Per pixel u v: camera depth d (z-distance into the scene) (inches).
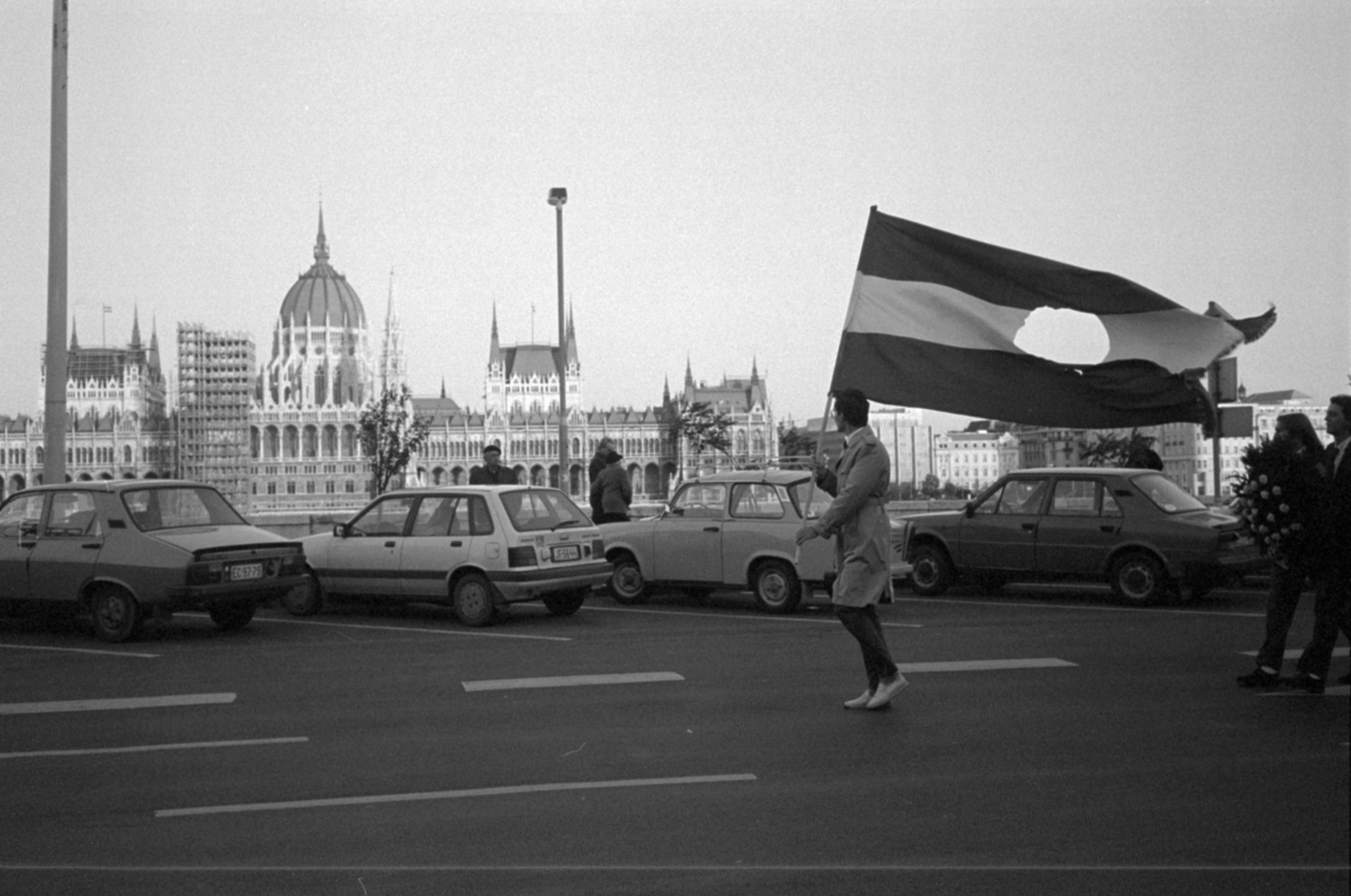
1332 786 315.3
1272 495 444.8
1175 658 534.6
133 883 252.8
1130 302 541.0
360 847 275.4
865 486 413.1
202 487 685.3
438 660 558.9
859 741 377.1
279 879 254.2
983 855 263.6
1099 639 594.9
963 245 548.4
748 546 743.7
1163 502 748.6
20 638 654.5
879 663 424.2
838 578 425.7
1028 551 780.6
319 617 738.8
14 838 286.4
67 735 402.3
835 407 426.6
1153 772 332.8
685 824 289.6
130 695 475.5
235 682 504.1
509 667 533.0
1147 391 549.3
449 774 341.7
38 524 652.7
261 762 360.2
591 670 522.9
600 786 326.0
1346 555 441.7
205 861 266.8
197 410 7652.6
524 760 357.7
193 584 618.8
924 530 820.6
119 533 634.2
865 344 553.3
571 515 721.6
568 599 733.3
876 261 553.9
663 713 425.7
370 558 714.8
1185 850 264.1
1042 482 788.6
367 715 429.1
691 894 242.2
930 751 362.0
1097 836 275.3
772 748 368.2
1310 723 396.2
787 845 272.4
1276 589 458.0
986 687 466.9
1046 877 248.8
